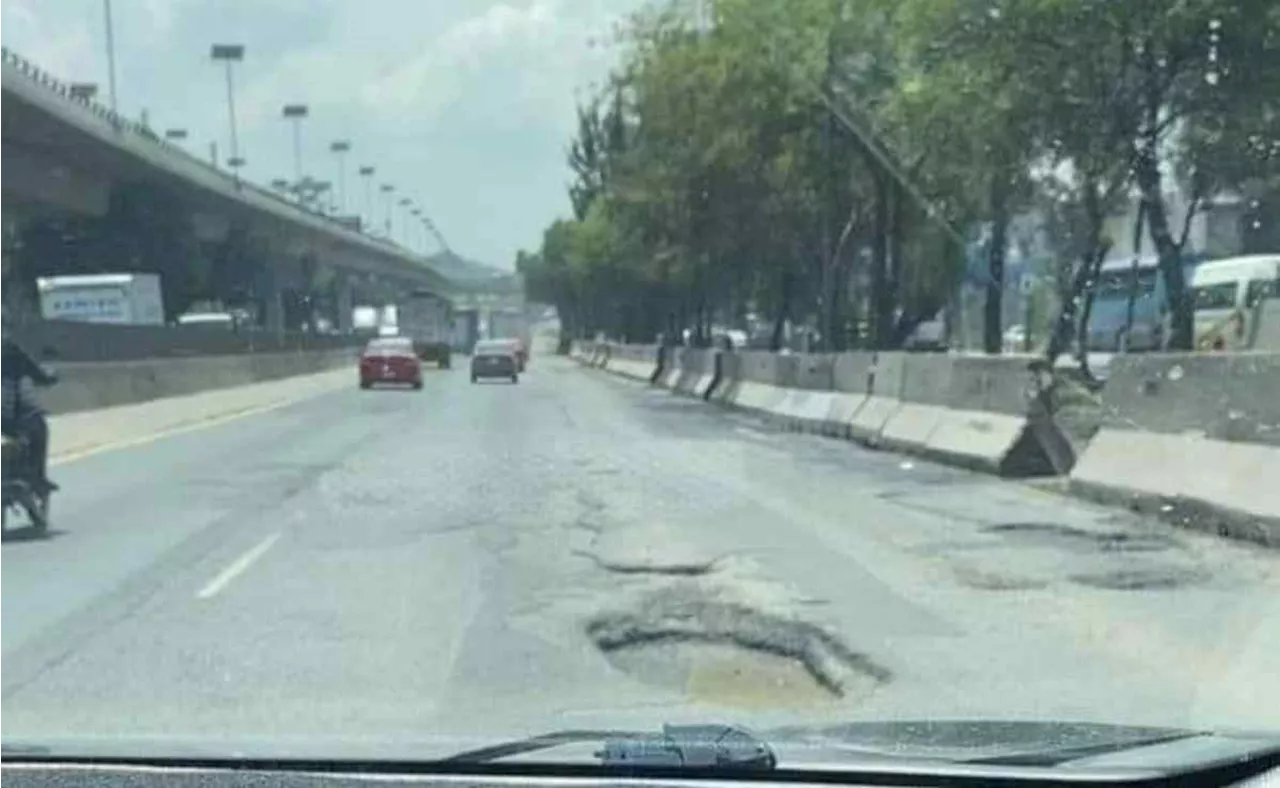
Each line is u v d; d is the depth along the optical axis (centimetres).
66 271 5006
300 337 7219
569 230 10312
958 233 3181
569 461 2364
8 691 846
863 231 4019
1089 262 2716
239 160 6769
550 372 8056
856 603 1126
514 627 1048
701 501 1795
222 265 6359
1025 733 544
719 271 4903
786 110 3569
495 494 1900
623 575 1266
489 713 784
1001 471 2003
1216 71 2327
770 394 3625
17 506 1603
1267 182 2558
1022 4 2352
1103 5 2288
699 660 938
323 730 736
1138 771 450
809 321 4603
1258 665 907
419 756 486
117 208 5244
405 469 2258
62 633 1033
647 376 6316
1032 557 1335
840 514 1655
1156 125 2414
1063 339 2800
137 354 4206
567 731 601
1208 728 632
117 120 4759
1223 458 1490
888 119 3025
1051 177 2620
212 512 1744
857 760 469
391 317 10831
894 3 3122
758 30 3572
